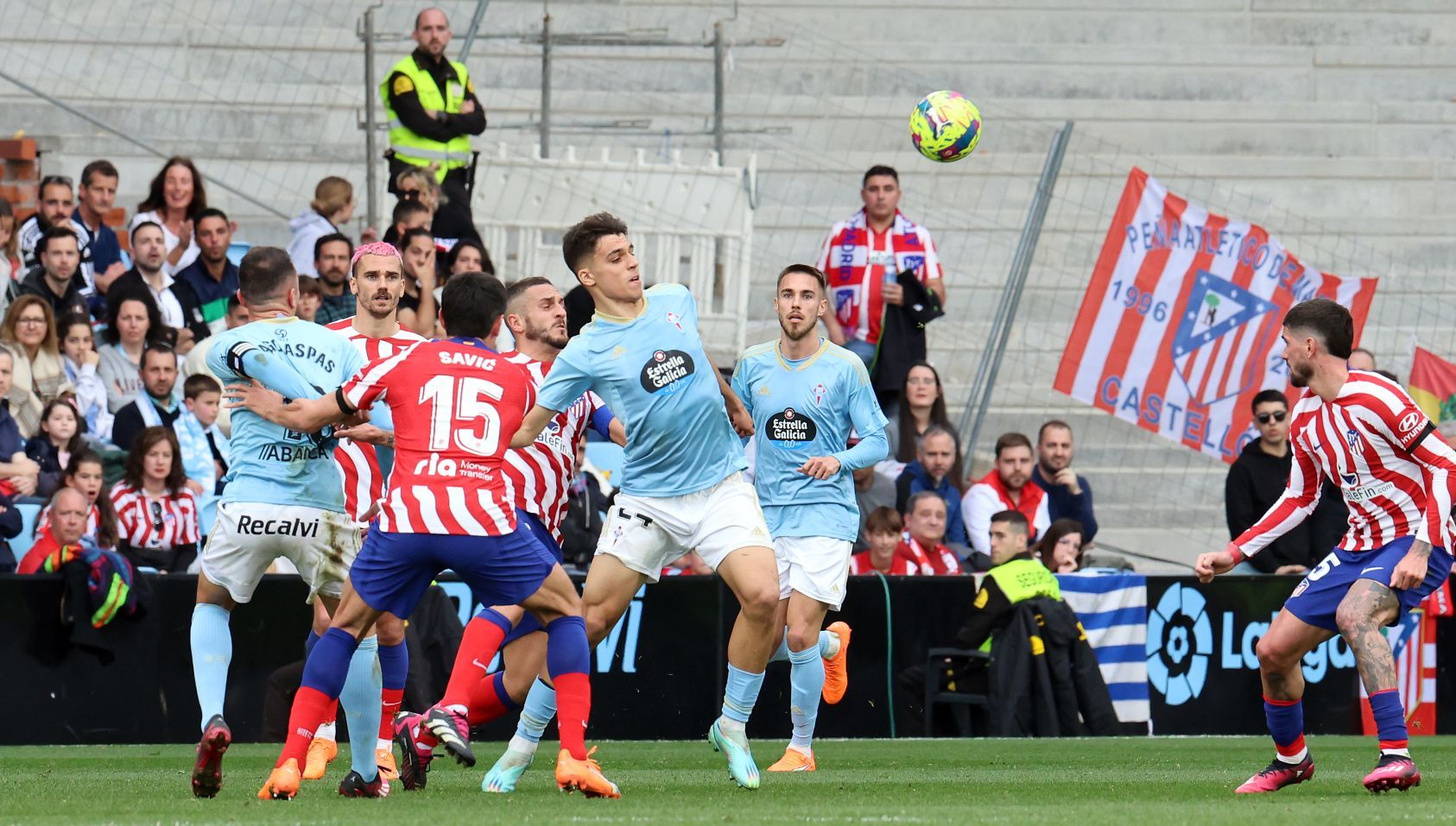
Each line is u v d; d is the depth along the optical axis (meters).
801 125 61.25
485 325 19.56
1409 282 59.19
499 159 50.69
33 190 49.12
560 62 61.94
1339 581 21.78
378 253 22.66
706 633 34.47
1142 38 65.75
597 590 21.81
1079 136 61.94
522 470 23.69
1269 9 66.44
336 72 61.25
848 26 64.81
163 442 34.69
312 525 21.06
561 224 50.38
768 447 26.73
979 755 29.75
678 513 21.70
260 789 20.97
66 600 31.75
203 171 57.25
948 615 35.66
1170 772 25.56
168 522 34.69
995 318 53.81
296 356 20.73
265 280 20.75
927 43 64.00
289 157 57.91
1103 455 53.06
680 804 19.22
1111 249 47.53
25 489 34.66
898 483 38.88
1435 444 21.11
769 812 18.16
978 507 39.03
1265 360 47.72
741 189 50.22
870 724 35.16
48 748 30.75
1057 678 34.59
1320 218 60.09
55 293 40.47
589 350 21.12
